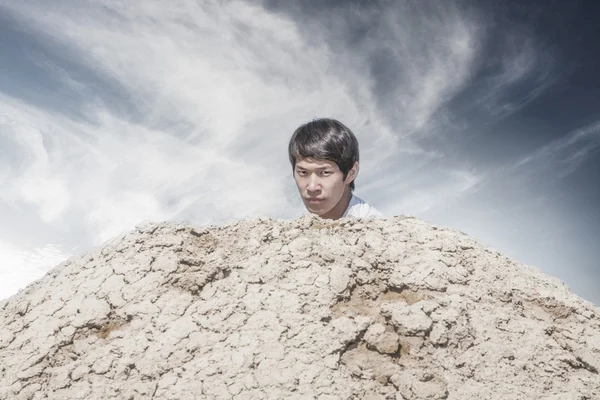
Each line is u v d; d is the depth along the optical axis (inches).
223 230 106.7
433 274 93.9
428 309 87.0
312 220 107.6
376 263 95.0
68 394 77.7
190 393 75.3
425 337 84.8
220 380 76.5
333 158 120.6
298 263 93.4
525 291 97.9
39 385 80.0
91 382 78.8
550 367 84.6
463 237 108.9
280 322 83.7
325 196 122.6
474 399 78.2
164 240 99.8
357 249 97.6
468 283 95.4
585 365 87.3
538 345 87.4
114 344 83.0
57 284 99.0
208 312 86.2
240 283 90.5
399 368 81.0
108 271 95.0
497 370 82.6
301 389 75.5
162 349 81.3
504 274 100.6
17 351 85.2
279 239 101.0
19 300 101.0
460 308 88.9
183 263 94.6
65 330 86.9
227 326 83.7
